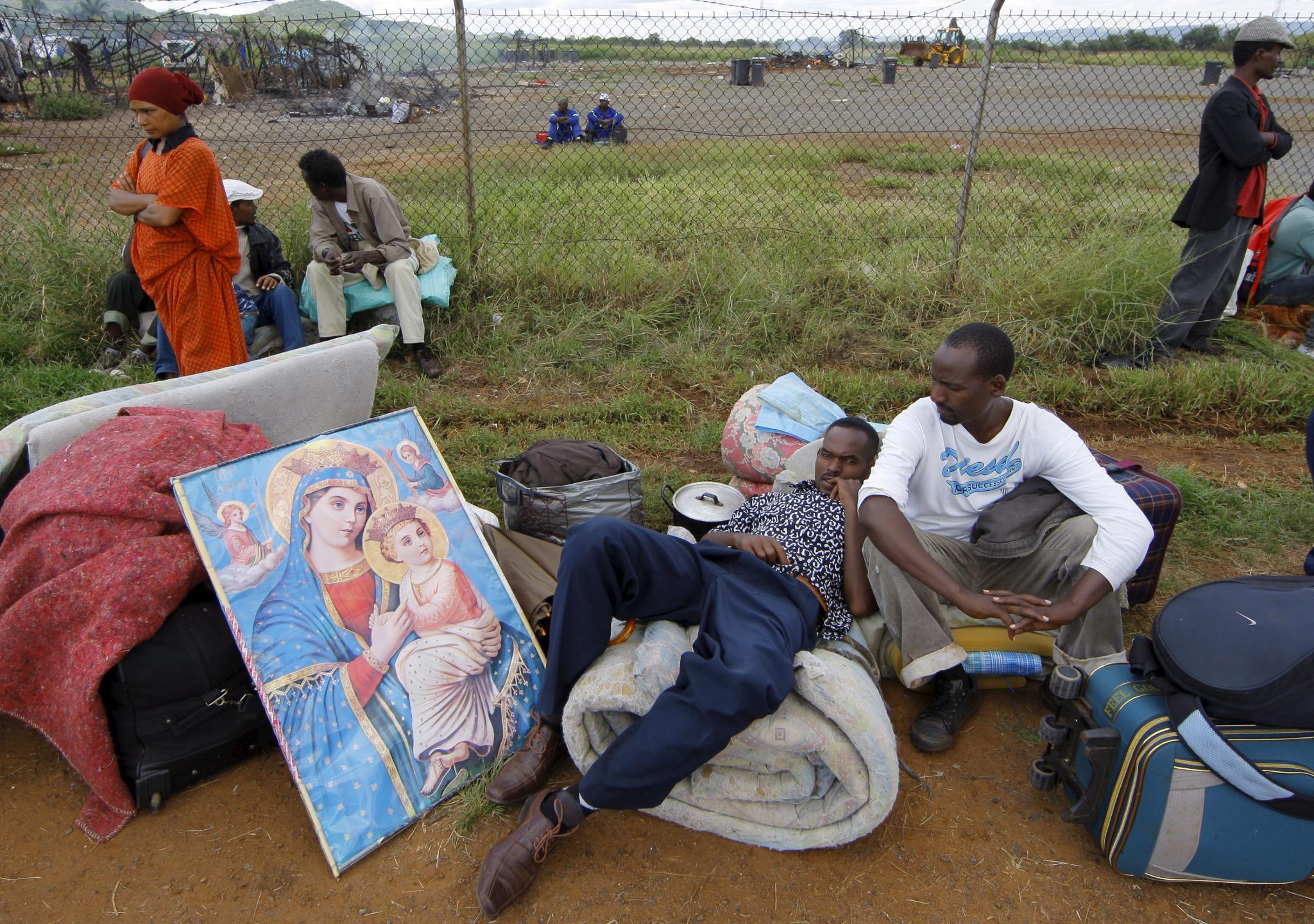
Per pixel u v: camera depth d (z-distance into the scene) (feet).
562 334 18.42
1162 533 10.41
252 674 7.88
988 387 8.65
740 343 18.51
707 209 26.04
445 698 8.52
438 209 23.31
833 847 7.77
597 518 7.85
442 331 18.58
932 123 50.55
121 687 7.80
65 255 18.92
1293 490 13.74
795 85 51.11
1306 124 45.32
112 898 7.30
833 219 23.91
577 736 7.78
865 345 18.72
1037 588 9.27
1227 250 17.11
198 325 14.26
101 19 23.25
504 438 15.16
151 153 13.58
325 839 7.54
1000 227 23.08
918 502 9.64
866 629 9.57
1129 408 16.37
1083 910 7.31
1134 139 45.57
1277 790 6.77
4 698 7.97
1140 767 7.11
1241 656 6.97
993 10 18.52
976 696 9.29
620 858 7.70
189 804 8.21
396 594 8.78
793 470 11.81
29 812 8.13
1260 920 7.25
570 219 23.38
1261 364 17.31
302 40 56.59
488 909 7.06
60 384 15.92
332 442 9.24
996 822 8.15
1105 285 18.53
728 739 7.02
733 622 7.72
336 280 17.35
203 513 8.25
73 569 7.86
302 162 16.70
